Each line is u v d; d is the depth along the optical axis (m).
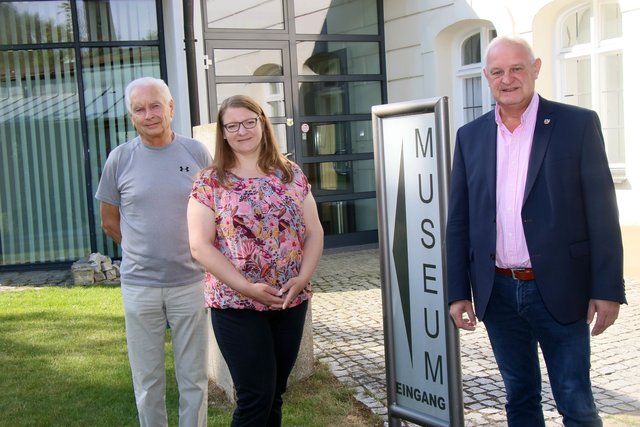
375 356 5.30
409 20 10.64
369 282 8.17
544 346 2.97
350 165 10.96
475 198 3.04
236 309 2.97
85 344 5.72
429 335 3.34
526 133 2.93
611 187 2.82
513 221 2.93
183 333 3.47
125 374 4.95
